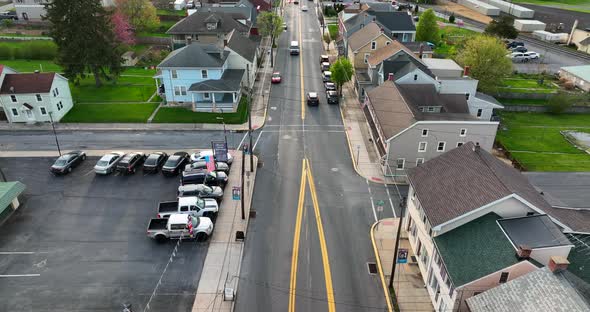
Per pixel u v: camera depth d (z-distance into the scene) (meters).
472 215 29.88
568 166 51.25
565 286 23.16
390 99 52.81
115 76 73.62
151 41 98.12
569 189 46.41
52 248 35.97
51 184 44.94
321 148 53.66
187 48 63.62
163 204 39.47
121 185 45.16
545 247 26.05
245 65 70.12
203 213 39.53
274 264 34.84
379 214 41.47
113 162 47.66
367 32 78.06
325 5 132.75
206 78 63.59
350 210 41.94
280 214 41.03
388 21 90.25
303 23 117.94
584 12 137.38
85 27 66.38
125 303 30.78
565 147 56.12
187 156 49.59
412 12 130.62
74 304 30.61
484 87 69.12
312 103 65.56
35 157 50.28
